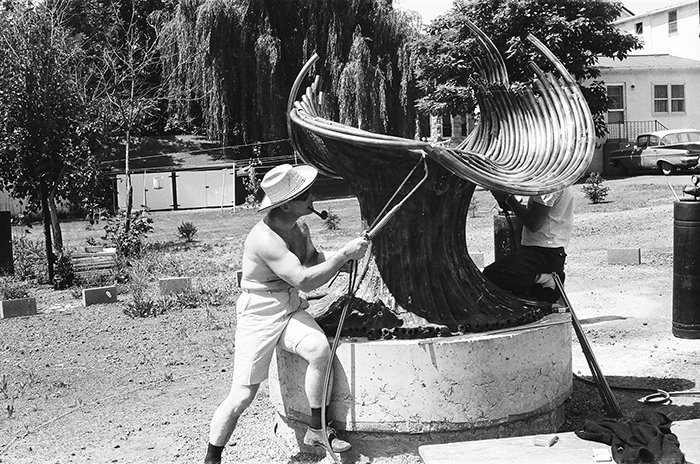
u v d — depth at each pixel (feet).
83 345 30.45
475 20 82.38
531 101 19.22
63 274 46.44
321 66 104.94
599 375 18.76
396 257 17.02
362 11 106.32
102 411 21.99
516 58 80.94
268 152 107.76
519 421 16.70
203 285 42.75
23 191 49.44
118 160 114.62
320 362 15.64
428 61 87.20
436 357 15.66
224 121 107.24
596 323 29.71
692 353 24.90
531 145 19.07
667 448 13.47
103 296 40.57
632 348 25.89
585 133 17.48
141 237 60.85
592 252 48.01
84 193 51.11
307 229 16.92
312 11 103.96
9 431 20.54
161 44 105.50
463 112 87.76
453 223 17.49
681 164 92.94
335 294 18.48
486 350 15.90
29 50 48.24
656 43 131.44
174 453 18.22
